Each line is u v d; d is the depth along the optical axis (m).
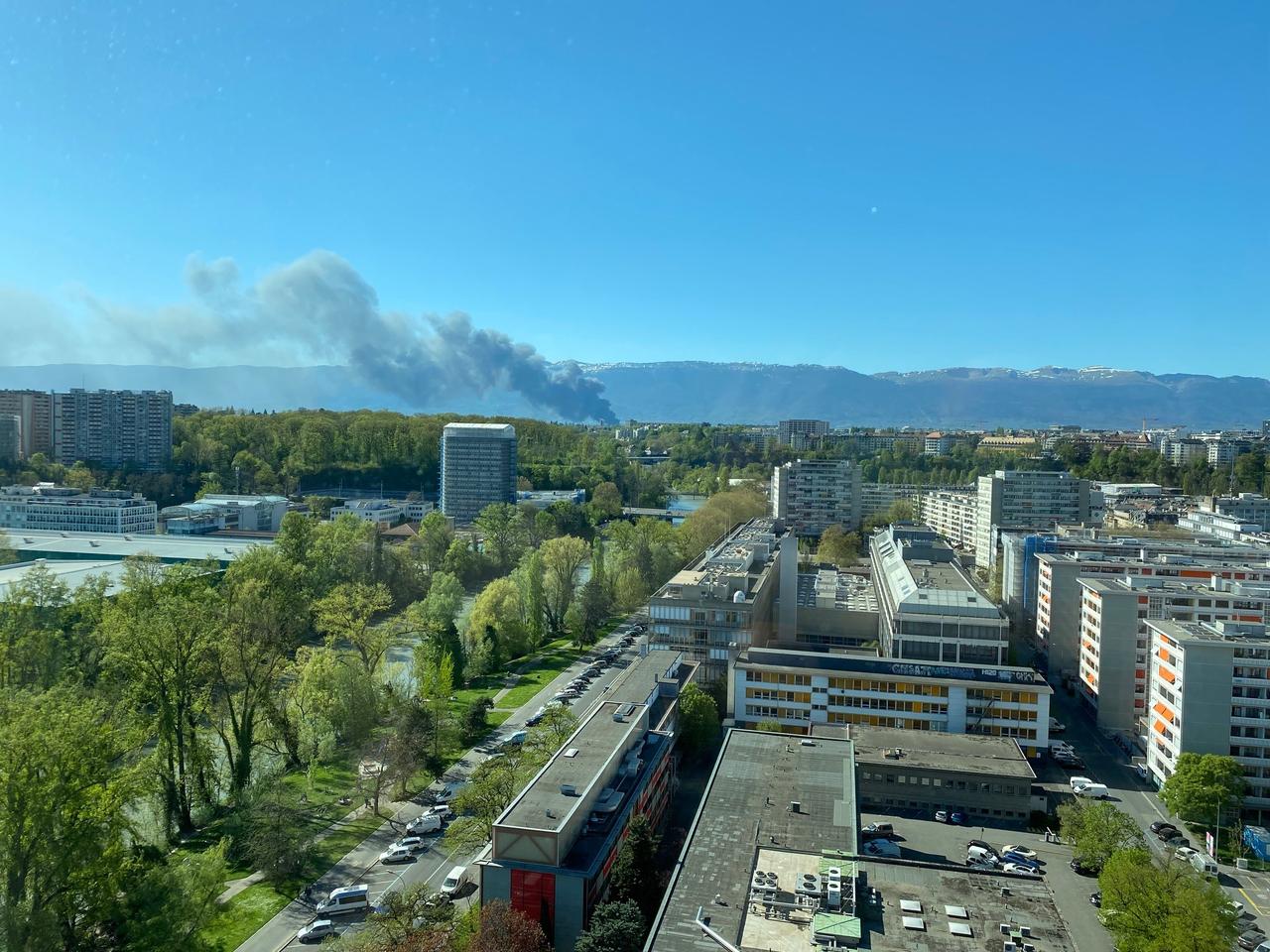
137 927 118.56
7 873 113.56
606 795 147.75
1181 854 161.50
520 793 140.88
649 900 127.69
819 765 160.50
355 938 127.12
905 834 172.00
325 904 141.00
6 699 138.25
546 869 127.25
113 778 132.62
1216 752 183.75
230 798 183.12
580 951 112.94
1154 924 121.31
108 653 184.38
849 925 103.88
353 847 163.38
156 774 166.75
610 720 174.25
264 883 151.00
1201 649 184.00
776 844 129.25
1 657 191.00
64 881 118.38
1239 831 170.50
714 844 128.75
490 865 128.88
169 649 174.75
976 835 172.12
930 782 181.50
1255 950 132.38
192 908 122.25
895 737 197.75
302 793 185.75
